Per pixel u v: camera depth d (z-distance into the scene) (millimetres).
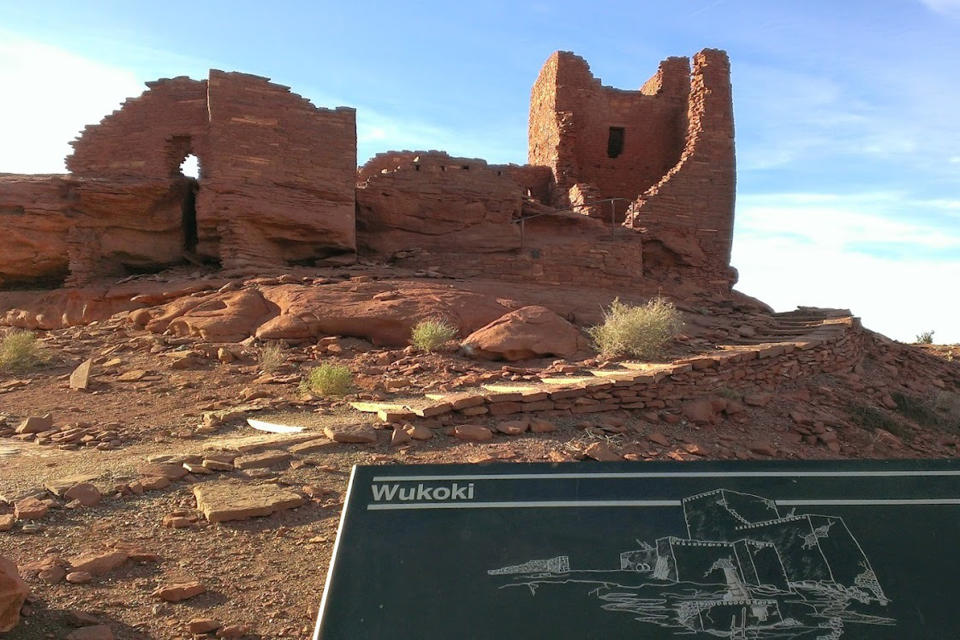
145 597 5297
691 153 23484
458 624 3723
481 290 17125
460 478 4457
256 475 7559
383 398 10977
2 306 18188
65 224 18469
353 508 4344
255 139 18875
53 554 5828
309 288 15695
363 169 25688
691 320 17594
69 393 11594
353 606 3834
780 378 13773
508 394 9766
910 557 3947
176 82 19125
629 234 22609
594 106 26703
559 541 4102
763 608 3750
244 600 5352
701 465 4473
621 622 3695
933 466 4379
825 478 4363
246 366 12945
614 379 10789
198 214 18344
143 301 16531
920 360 18953
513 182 22516
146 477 7348
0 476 7527
